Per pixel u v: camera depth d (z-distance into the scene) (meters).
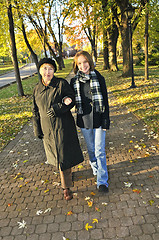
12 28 10.77
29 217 2.58
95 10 12.42
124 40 13.43
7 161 4.20
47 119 2.50
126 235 2.15
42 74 2.44
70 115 2.63
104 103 2.67
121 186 2.93
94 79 2.63
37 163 3.97
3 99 11.59
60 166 2.59
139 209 2.47
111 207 2.56
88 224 2.35
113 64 20.50
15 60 11.41
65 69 30.59
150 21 17.38
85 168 3.55
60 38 26.62
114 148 4.19
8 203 2.88
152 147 3.99
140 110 6.47
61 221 2.45
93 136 2.96
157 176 3.06
